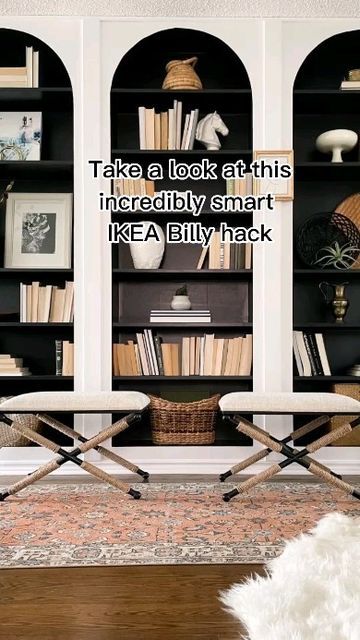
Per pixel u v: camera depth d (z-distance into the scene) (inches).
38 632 64.5
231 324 141.8
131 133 155.3
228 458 138.5
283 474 137.6
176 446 138.8
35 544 91.4
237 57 151.5
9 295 153.7
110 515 106.3
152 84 157.1
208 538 94.0
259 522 102.1
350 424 114.8
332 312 153.5
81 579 78.7
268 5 137.5
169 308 155.0
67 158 154.7
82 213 137.5
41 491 123.3
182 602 71.8
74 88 138.2
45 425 149.0
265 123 138.3
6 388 151.7
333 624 61.2
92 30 137.6
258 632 61.5
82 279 137.6
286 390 137.3
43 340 154.2
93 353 136.8
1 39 147.3
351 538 84.6
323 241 151.6
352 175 150.6
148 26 138.6
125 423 116.2
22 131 147.9
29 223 151.1
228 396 118.2
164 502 114.8
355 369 145.3
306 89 149.1
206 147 147.6
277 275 137.6
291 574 73.5
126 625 66.0
